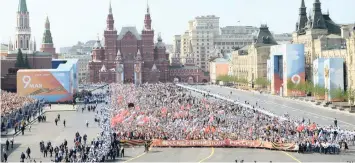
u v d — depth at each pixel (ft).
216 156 448.24
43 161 430.61
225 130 509.76
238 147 488.85
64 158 426.10
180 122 556.51
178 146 497.05
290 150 460.55
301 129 507.30
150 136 504.02
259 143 481.46
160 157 447.01
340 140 474.08
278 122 554.87
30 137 572.10
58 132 609.01
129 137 502.79
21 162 424.87
